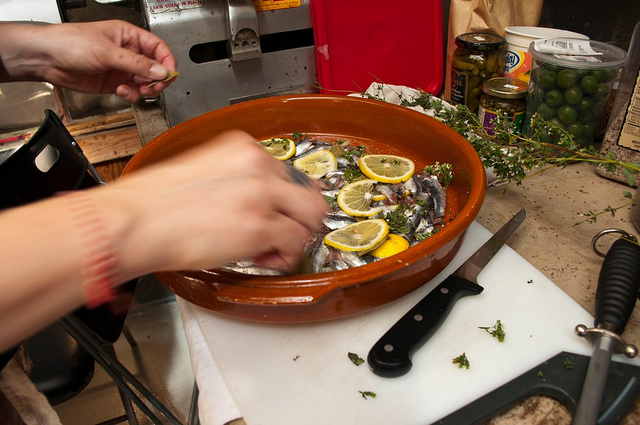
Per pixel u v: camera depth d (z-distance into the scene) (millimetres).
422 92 1171
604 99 983
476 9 1215
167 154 941
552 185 998
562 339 657
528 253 832
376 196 920
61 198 361
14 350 688
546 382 589
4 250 315
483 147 931
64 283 334
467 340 664
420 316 667
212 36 1110
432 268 681
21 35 791
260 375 640
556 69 970
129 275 375
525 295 721
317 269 771
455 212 883
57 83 869
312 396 612
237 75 1173
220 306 659
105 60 811
